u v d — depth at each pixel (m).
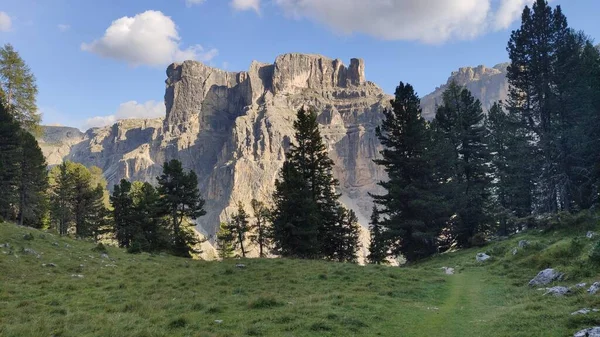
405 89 57.03
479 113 61.53
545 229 40.59
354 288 23.91
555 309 15.17
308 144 53.81
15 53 64.12
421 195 52.25
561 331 12.37
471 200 57.50
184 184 61.09
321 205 54.19
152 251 53.53
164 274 29.69
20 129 64.12
